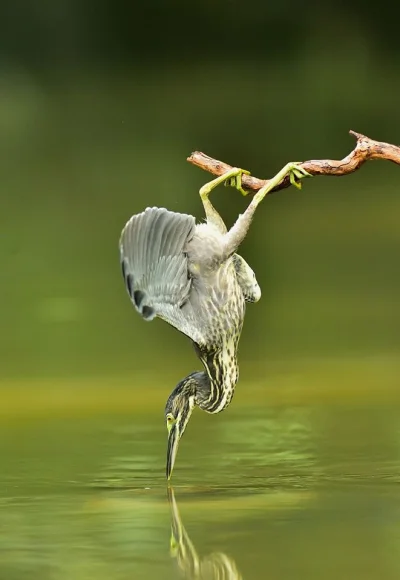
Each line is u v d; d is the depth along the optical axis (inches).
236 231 364.2
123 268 346.0
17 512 357.4
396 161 365.1
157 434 452.4
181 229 352.5
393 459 408.8
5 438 449.7
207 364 376.5
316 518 343.6
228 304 366.9
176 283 355.6
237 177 371.2
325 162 366.9
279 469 398.9
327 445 427.8
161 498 369.1
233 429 458.6
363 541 323.3
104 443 440.1
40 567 308.3
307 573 298.8
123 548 323.3
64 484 386.6
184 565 307.7
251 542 325.4
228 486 381.7
